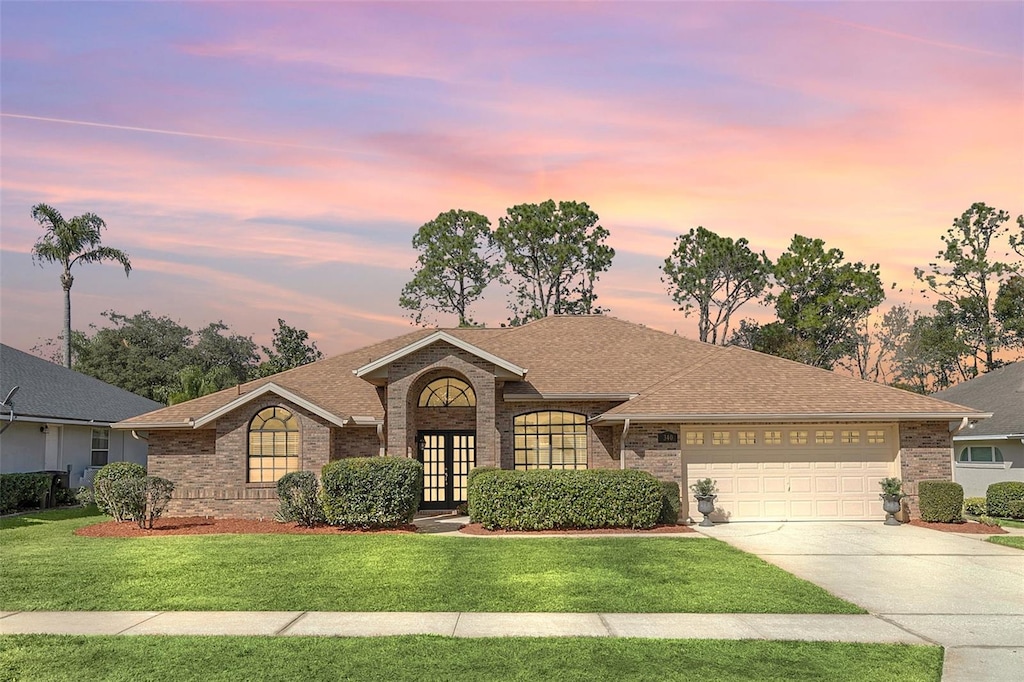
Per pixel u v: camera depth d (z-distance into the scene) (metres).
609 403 23.78
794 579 13.55
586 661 9.09
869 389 22.91
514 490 19.48
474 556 15.53
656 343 27.20
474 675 8.62
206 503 22.05
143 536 18.55
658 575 13.84
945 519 20.91
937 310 61.56
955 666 9.05
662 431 21.62
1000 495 23.53
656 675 8.64
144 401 36.69
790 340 55.72
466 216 54.06
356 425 22.78
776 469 21.94
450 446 24.28
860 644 9.84
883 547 17.20
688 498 21.73
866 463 22.03
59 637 10.09
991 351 58.78
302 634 10.25
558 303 53.81
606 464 23.48
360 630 10.45
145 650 9.51
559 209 53.66
